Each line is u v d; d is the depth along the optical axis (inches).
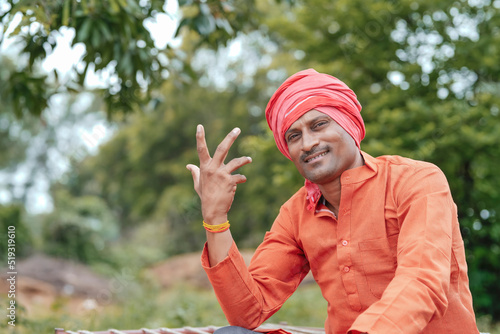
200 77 715.4
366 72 325.7
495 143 260.4
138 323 221.6
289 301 276.5
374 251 63.4
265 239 74.7
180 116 717.3
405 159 66.1
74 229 598.9
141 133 741.9
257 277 70.7
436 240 57.1
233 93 712.4
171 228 813.2
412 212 60.0
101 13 135.6
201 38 173.2
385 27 309.0
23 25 116.6
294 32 343.0
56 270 482.6
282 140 68.3
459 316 60.8
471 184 278.8
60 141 1159.6
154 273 464.1
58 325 194.2
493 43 277.7
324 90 64.9
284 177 301.9
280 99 67.2
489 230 266.8
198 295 322.7
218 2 156.5
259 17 191.6
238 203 679.1
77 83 160.1
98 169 829.8
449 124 260.5
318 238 67.9
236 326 67.7
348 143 64.9
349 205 64.7
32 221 634.2
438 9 291.7
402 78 305.6
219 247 64.7
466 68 292.8
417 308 52.0
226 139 63.5
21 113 168.9
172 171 719.1
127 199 802.2
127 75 151.8
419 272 54.4
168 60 170.2
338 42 335.3
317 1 322.0
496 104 275.0
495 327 250.5
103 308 254.5
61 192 657.6
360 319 52.3
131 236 985.5
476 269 265.0
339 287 66.0
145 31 144.6
